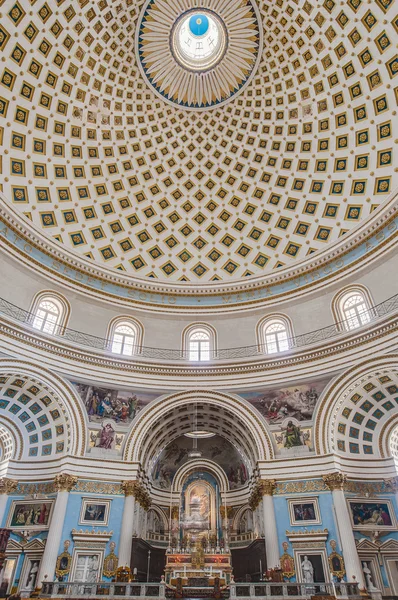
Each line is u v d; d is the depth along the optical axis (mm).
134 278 28250
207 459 31625
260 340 26266
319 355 23391
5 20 21625
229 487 30750
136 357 25000
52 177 26484
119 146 28719
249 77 27641
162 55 27188
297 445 22125
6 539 15500
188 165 30547
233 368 24984
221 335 27000
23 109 24297
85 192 28125
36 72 23984
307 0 23734
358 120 25141
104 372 23984
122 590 16344
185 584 20531
